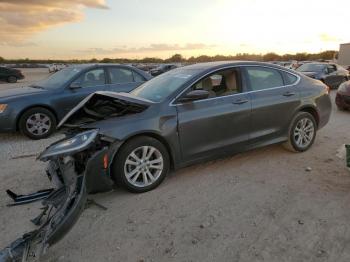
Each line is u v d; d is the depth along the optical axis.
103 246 3.19
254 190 4.27
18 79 30.97
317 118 5.82
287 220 3.52
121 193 4.26
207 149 4.65
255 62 5.28
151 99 4.54
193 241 3.22
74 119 4.41
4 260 2.63
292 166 5.05
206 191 4.27
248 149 5.06
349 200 3.92
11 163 5.58
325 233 3.26
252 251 3.03
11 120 6.97
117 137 3.95
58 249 3.16
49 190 4.22
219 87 4.86
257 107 5.00
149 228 3.47
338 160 5.27
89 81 7.88
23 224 3.63
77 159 3.85
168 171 4.46
